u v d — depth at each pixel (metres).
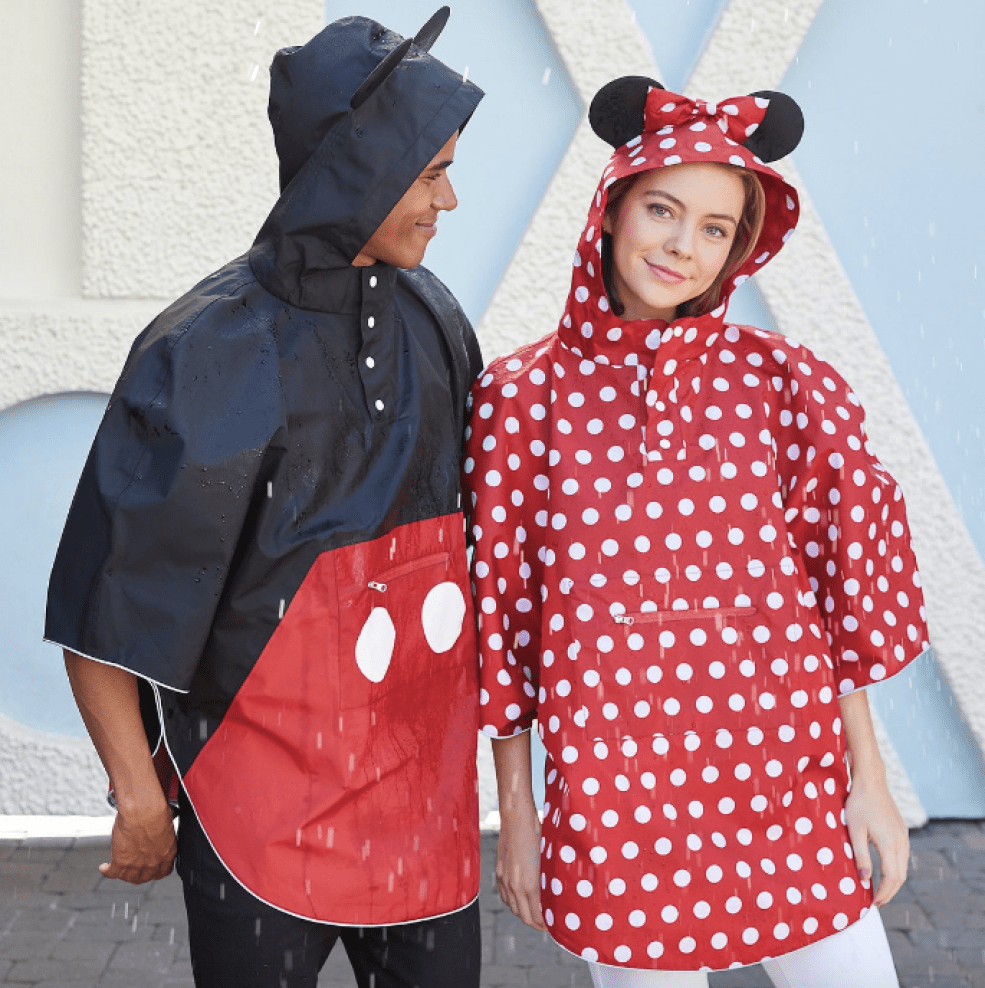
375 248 1.63
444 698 1.78
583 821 1.73
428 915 1.71
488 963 2.91
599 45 3.36
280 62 1.62
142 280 3.45
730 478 1.79
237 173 3.41
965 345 3.59
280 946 1.64
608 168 1.77
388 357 1.70
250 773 1.62
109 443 1.53
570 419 1.81
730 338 1.85
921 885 3.30
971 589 3.58
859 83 3.47
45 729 3.68
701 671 1.75
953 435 3.62
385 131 1.57
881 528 1.84
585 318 1.80
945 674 3.63
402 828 1.70
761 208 1.80
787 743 1.75
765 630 1.76
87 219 3.41
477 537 1.83
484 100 3.48
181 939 3.01
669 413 1.79
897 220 3.54
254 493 1.56
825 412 1.80
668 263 1.74
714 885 1.73
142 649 1.51
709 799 1.74
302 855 1.62
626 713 1.74
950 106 3.48
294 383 1.59
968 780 3.74
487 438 1.84
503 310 3.47
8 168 3.46
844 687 1.85
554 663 1.77
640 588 1.76
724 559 1.77
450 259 3.56
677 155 1.71
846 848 1.80
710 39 3.34
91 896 3.22
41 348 3.46
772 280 3.46
